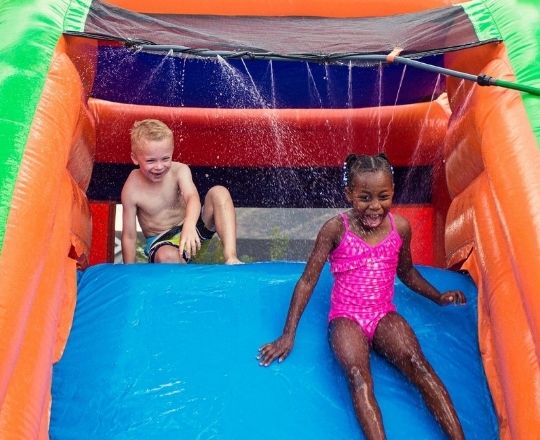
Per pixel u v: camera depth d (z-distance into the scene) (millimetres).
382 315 1812
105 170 3234
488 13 2131
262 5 2494
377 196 1699
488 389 1806
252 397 1729
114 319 1958
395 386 1769
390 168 1729
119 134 3178
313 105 3254
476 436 1696
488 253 1924
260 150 3332
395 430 1668
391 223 1833
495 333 1778
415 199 3129
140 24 2135
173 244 2453
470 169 2211
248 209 3777
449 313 2018
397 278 2148
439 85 3021
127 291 2055
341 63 1979
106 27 2068
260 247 3627
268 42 2092
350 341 1759
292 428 1663
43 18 2021
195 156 3314
